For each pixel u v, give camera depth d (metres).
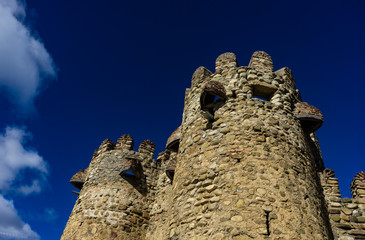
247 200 6.29
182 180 7.83
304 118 8.51
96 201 12.05
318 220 6.74
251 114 7.91
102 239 11.01
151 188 13.02
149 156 13.95
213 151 7.55
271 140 7.46
